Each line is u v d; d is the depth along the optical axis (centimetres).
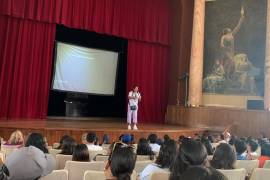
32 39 1291
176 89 1580
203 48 1527
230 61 1472
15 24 1255
